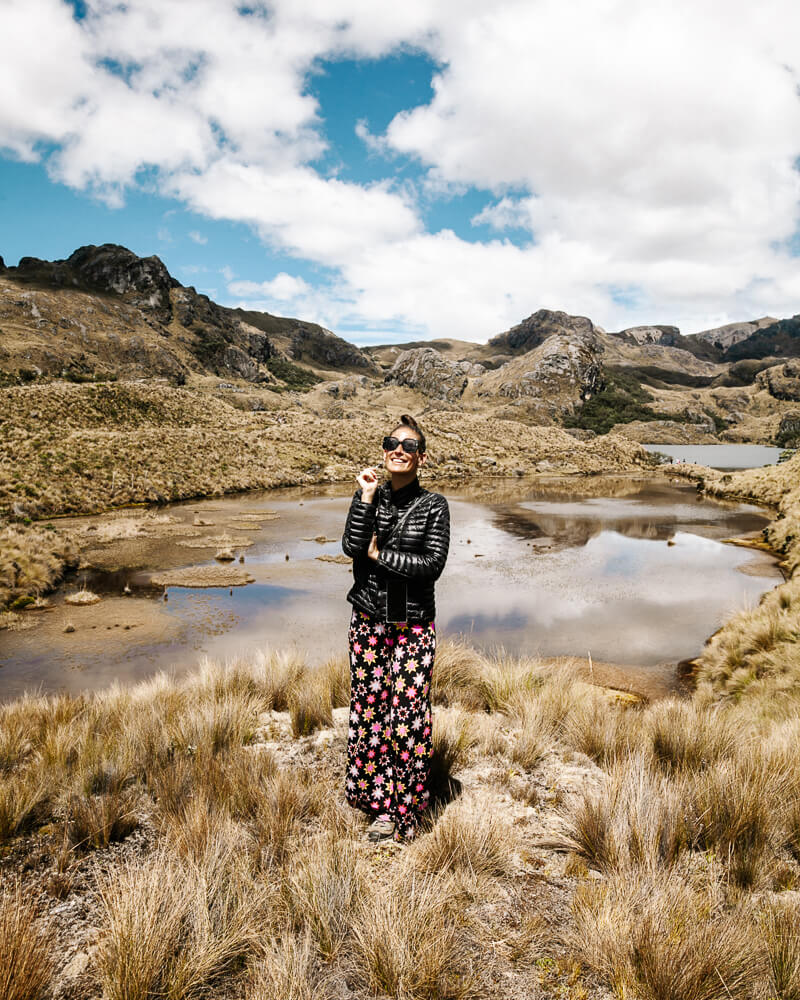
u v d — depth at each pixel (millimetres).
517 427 93562
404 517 2695
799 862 2520
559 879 2402
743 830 2580
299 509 36656
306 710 4566
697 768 3574
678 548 25250
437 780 3311
